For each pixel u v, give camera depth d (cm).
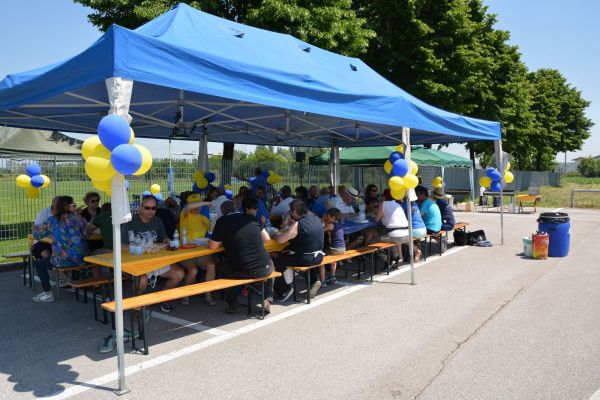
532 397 368
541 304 626
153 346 485
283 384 395
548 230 988
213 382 399
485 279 777
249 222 568
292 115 917
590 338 496
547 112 4484
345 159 1739
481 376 406
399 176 726
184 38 580
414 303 637
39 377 411
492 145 3022
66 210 632
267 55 673
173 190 1348
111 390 385
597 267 873
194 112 935
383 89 845
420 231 886
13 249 1073
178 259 539
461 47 2008
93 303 621
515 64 2702
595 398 365
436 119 830
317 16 1340
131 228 592
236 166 1598
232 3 1377
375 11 1959
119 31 386
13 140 1356
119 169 361
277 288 659
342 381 400
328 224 729
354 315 586
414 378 404
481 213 2155
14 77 514
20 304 646
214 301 657
